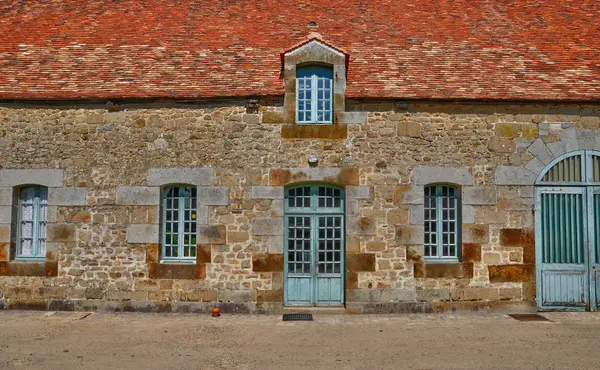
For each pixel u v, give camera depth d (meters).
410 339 7.78
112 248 9.84
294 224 10.02
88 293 9.80
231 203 9.80
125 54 10.97
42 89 10.11
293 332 8.23
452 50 11.07
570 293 9.78
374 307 9.61
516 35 11.62
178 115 9.99
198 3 12.83
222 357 6.88
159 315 9.49
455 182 9.82
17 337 7.91
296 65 10.05
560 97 9.77
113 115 10.05
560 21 12.23
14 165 10.05
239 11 12.45
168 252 10.06
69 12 12.65
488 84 10.10
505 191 9.82
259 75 10.28
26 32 11.83
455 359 6.77
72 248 9.89
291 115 9.89
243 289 9.67
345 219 9.82
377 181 9.80
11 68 10.68
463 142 9.89
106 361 6.71
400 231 9.73
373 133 9.89
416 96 9.77
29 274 9.88
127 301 9.75
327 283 9.94
